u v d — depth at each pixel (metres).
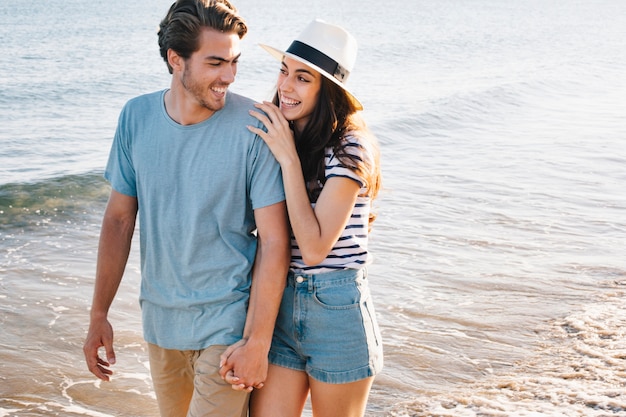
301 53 2.89
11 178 9.88
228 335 2.75
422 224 7.67
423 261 6.55
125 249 2.99
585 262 6.54
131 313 5.45
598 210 8.28
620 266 6.43
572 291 5.86
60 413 4.12
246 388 2.73
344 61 2.91
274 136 2.72
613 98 19.78
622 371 4.45
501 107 17.44
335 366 2.86
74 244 7.32
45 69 21.14
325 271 2.86
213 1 2.63
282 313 2.94
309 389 3.05
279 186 2.77
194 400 2.77
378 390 4.33
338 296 2.85
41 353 4.84
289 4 65.12
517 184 9.48
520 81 21.31
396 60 27.62
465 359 4.72
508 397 4.19
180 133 2.75
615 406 3.99
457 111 16.09
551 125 14.95
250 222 2.85
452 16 56.84
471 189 9.20
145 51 26.08
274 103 3.12
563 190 9.17
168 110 2.79
